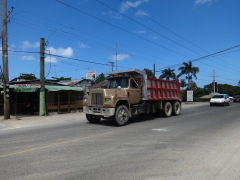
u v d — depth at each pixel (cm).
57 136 884
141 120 1379
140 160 568
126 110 1167
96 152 641
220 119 1436
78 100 2145
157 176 462
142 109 1323
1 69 1490
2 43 1501
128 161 561
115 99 1098
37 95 1917
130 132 959
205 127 1097
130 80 1244
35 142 779
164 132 958
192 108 2588
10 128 1159
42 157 595
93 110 1162
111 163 545
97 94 1142
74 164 538
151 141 781
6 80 1509
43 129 1088
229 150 662
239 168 511
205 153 631
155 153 631
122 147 698
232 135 891
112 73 1362
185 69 4862
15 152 646
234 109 2339
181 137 852
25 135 924
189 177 457
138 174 473
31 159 578
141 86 1331
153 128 1065
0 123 1351
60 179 448
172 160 568
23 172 486
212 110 2228
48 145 729
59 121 1420
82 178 453
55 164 538
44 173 480
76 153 631
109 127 1105
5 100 1509
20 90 1738
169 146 711
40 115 1747
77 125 1204
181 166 523
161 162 552
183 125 1163
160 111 1539
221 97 3077
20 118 1587
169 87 1609
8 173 481
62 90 1973
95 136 874
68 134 925
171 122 1283
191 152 641
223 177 459
